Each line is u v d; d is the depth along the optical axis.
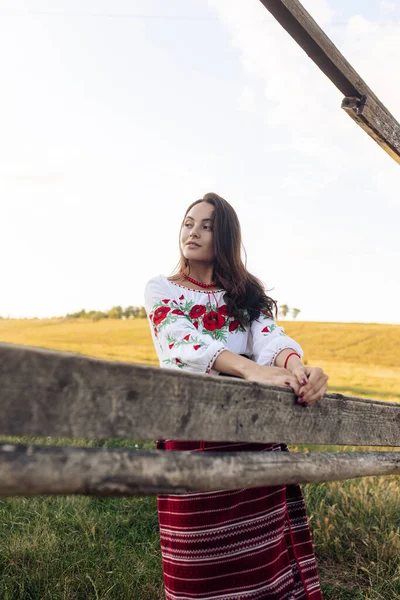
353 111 2.66
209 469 1.38
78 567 3.21
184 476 1.31
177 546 2.15
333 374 25.86
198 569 2.10
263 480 1.54
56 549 3.36
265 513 2.17
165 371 1.34
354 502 4.34
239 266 2.61
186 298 2.54
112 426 1.22
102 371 1.20
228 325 2.54
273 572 2.14
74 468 1.12
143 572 3.22
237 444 2.18
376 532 3.88
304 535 2.37
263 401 1.66
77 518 3.83
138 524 4.05
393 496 4.48
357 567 3.55
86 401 1.17
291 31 2.32
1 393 1.04
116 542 3.67
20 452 1.07
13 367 1.05
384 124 2.78
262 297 2.64
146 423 1.29
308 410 1.85
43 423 1.10
